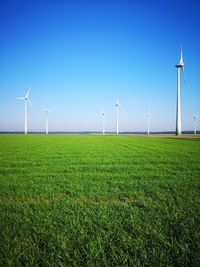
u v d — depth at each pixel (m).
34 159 21.66
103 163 19.05
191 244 5.23
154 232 5.85
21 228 6.21
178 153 26.94
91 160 20.84
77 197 9.37
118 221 6.63
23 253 4.97
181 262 4.58
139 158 22.25
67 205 8.30
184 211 7.43
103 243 5.37
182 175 13.91
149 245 5.27
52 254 4.91
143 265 4.51
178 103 81.38
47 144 44.25
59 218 6.97
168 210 7.61
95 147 36.66
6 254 4.95
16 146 38.88
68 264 4.62
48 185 11.40
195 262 4.59
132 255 4.90
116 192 10.02
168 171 15.31
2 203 8.59
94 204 8.39
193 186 11.12
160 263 4.57
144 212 7.43
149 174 14.27
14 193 9.98
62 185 11.39
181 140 60.97
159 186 11.14
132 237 5.67
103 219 6.79
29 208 7.94
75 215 7.21
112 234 5.82
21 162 19.67
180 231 5.94
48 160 20.91
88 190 10.38
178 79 79.00
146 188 10.73
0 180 12.66
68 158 22.33
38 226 6.35
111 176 13.64
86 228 6.21
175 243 5.26
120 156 23.94
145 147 36.69
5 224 6.50
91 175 13.99
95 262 4.69
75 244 5.36
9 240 5.53
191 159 21.47
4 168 16.72
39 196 9.52
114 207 7.98
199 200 8.70
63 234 5.84
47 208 7.95
